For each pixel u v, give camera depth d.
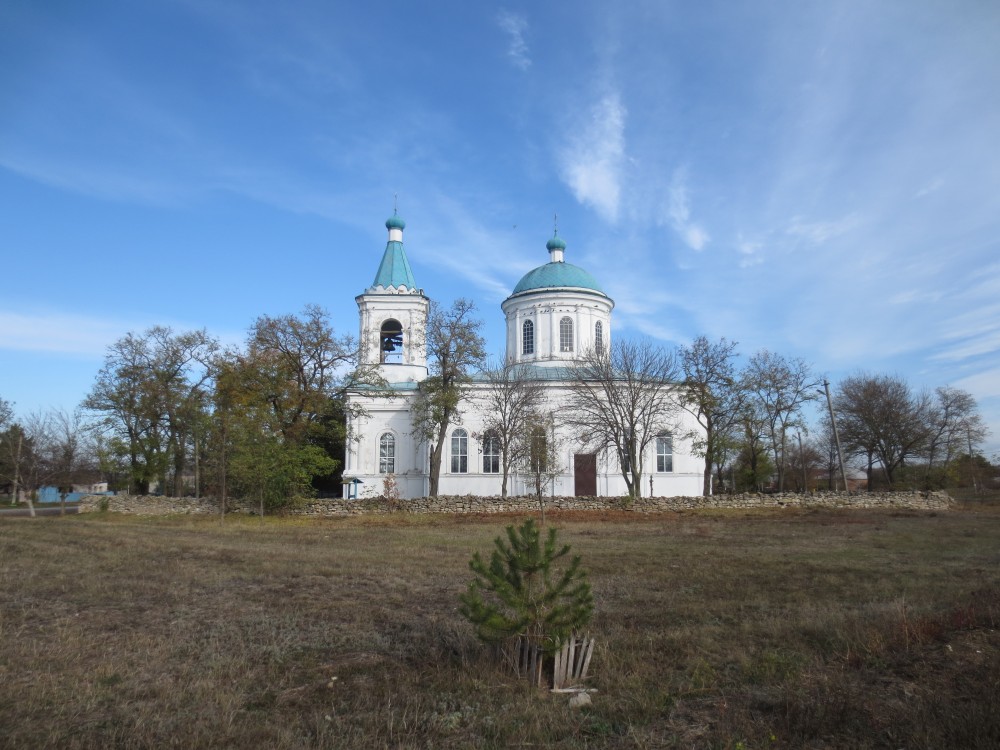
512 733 7.03
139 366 47.81
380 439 44.47
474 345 40.09
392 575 16.22
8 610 12.40
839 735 6.67
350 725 7.20
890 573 15.93
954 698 7.42
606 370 40.91
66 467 46.12
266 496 35.62
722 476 60.47
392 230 47.91
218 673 8.91
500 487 42.72
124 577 15.76
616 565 17.72
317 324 43.50
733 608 12.44
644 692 8.08
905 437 57.31
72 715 7.45
